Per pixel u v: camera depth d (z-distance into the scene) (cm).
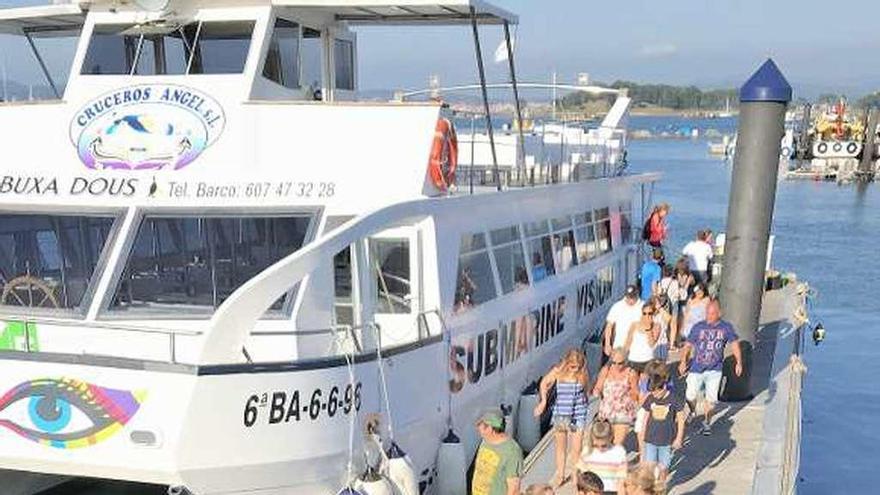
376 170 914
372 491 807
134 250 868
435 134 927
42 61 1198
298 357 792
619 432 1041
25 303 882
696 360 1205
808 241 4800
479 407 1075
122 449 723
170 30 970
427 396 929
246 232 884
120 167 909
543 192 1343
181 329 825
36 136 938
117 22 970
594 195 1666
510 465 863
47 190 912
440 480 963
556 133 1752
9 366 738
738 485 1052
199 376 702
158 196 890
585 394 1056
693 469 1099
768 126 1316
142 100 930
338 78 1155
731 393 1359
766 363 1574
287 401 750
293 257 750
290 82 1024
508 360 1167
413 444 913
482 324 1071
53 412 733
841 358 2370
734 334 1216
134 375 712
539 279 1330
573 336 1495
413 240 938
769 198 1337
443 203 956
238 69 964
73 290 882
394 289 944
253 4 969
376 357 832
